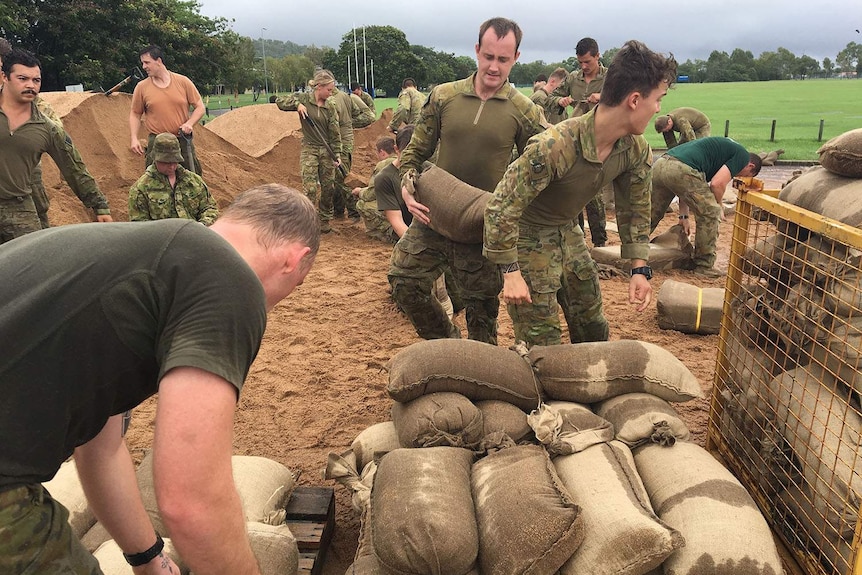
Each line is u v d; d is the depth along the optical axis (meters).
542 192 3.13
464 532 1.94
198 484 1.11
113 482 1.56
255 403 3.95
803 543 2.36
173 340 1.14
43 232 1.24
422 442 2.41
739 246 2.86
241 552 1.22
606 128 2.89
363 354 4.68
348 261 7.17
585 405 2.77
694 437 3.43
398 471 2.17
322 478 3.19
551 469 2.18
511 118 3.67
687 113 8.77
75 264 1.14
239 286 1.18
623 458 2.33
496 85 3.64
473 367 2.61
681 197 6.34
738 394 2.86
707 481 2.19
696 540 1.98
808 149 18.86
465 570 1.92
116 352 1.16
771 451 2.49
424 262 3.66
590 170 2.98
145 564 1.66
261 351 4.74
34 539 1.18
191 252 1.18
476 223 3.28
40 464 1.18
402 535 1.92
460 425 2.44
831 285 2.33
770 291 2.67
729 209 9.40
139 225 1.22
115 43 30.25
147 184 5.43
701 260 6.45
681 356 4.55
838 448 2.08
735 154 6.16
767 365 2.69
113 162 8.26
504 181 2.94
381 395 4.04
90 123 8.15
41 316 1.12
